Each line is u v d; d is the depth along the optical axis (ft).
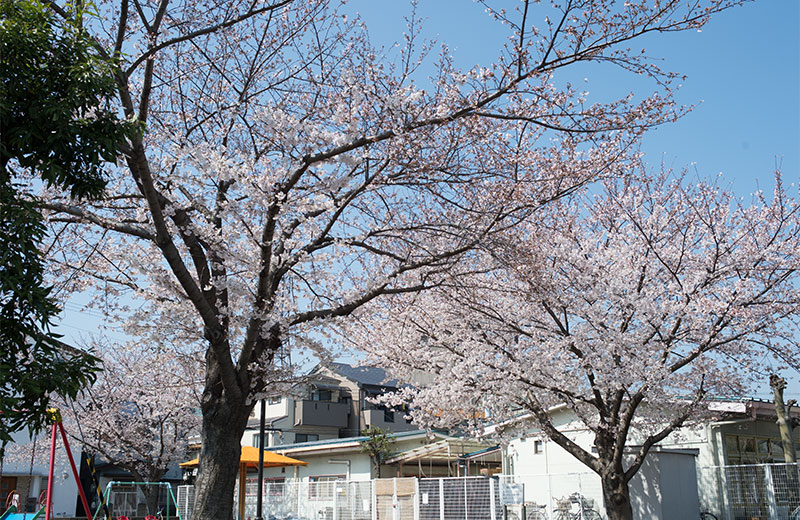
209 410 22.74
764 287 35.12
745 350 36.40
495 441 53.62
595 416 42.16
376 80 23.32
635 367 32.81
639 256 37.27
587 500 47.06
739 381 38.11
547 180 24.84
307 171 25.18
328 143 20.81
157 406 60.95
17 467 72.54
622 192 38.24
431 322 38.45
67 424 61.98
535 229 31.37
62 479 74.08
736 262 34.76
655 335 36.27
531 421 46.62
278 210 21.57
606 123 22.13
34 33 15.14
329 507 54.03
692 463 45.06
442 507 46.47
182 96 27.43
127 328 26.07
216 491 21.65
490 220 26.13
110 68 16.70
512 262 25.14
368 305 33.58
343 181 20.79
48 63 15.48
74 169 16.25
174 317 26.40
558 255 35.14
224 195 22.49
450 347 38.52
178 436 67.41
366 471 72.08
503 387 36.76
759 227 35.83
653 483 42.19
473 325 37.14
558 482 49.29
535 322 38.70
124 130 16.69
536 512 47.50
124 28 19.61
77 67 15.55
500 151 25.32
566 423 56.34
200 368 35.81
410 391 44.65
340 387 104.27
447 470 78.64
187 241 23.50
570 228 36.94
